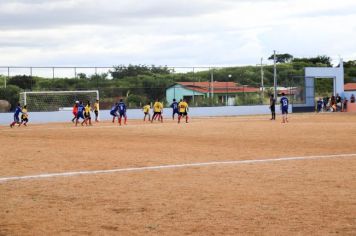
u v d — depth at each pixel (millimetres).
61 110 57469
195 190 12250
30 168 16406
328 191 11930
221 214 9805
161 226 8984
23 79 61344
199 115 65875
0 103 57562
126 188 12633
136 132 33781
